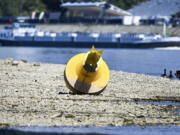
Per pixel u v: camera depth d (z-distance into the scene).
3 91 62.56
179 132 42.84
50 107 50.38
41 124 43.72
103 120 45.84
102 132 41.91
